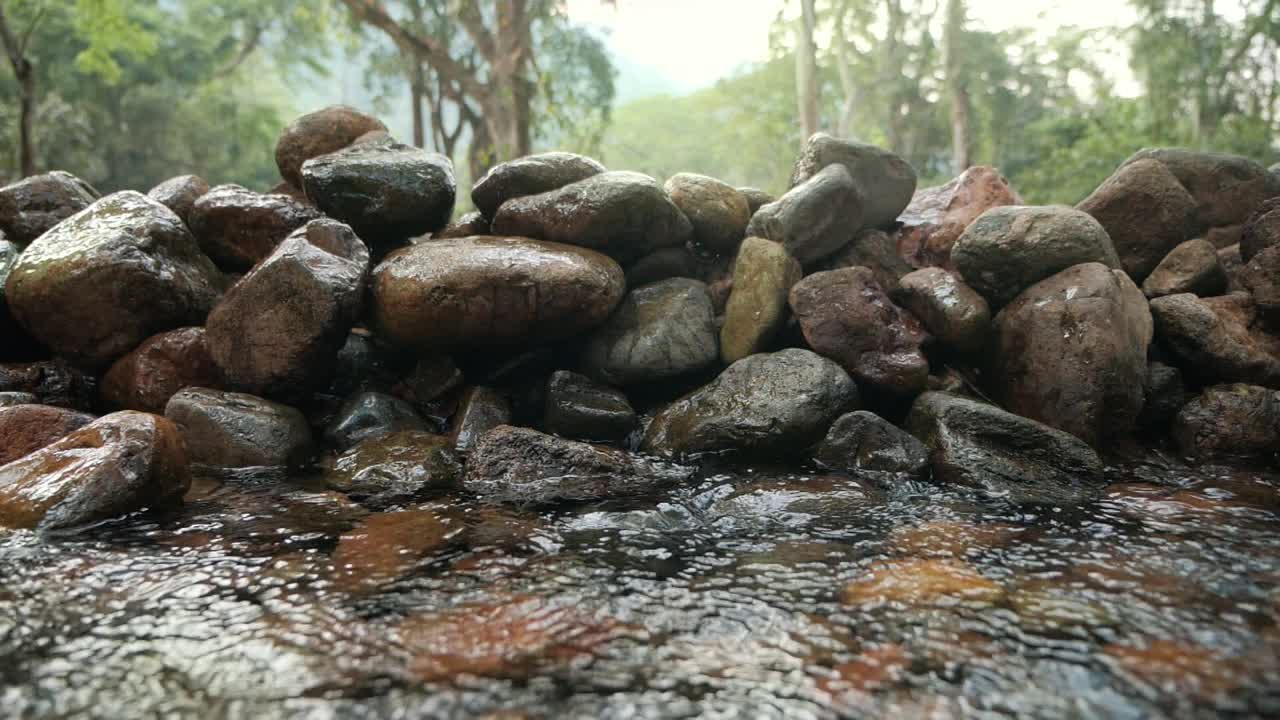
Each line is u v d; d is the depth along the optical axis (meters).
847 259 1.23
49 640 0.62
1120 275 1.06
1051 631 0.63
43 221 1.34
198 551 0.76
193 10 5.50
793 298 1.11
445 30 3.61
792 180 1.35
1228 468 0.96
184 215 1.37
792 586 0.70
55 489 0.81
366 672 0.58
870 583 0.70
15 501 0.80
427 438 1.03
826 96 5.56
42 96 4.94
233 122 5.93
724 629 0.64
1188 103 4.49
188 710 0.53
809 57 3.76
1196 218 1.25
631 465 0.97
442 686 0.56
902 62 4.95
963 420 0.98
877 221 1.31
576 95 4.03
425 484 0.94
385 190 1.20
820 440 1.02
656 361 1.14
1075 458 0.95
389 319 1.09
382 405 1.11
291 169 1.43
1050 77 5.38
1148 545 0.76
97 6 3.75
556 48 3.93
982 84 5.02
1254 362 1.04
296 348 1.06
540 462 0.96
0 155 4.23
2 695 0.55
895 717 0.52
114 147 5.47
